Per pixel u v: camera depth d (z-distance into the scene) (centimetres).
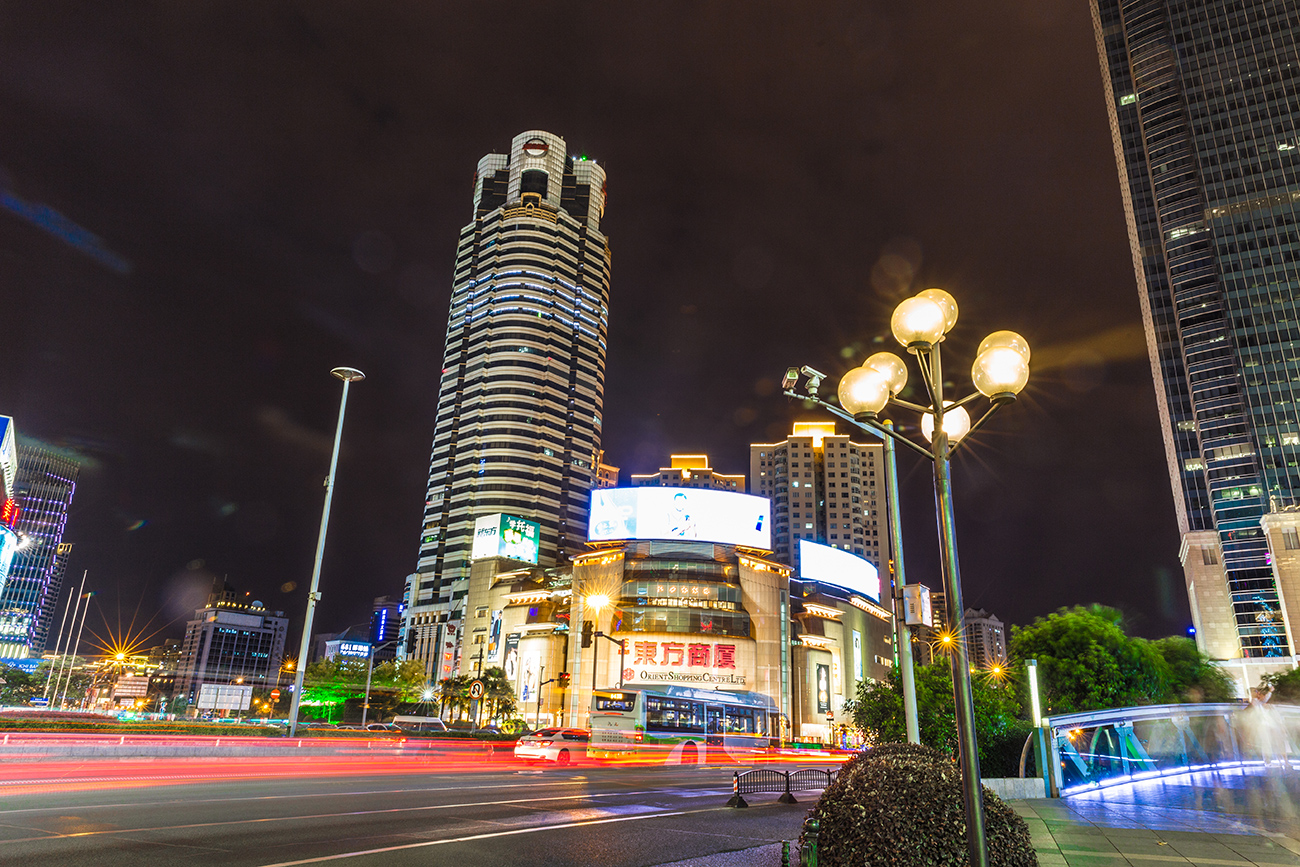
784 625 9800
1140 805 2019
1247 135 12850
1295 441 11244
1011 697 2639
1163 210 13262
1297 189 12288
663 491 10144
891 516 1714
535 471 16575
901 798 870
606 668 9369
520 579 12225
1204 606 11281
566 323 18225
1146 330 13950
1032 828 1591
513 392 16988
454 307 18825
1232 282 12306
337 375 4341
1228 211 12638
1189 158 13188
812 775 3575
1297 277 11962
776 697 9238
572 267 18850
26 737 2723
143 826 1359
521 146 19950
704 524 10019
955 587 839
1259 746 3581
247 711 12244
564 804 1975
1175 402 12594
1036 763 2323
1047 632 4122
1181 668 4750
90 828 1314
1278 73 12925
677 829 1565
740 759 5397
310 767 3059
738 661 9312
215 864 1069
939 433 927
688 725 5331
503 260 18312
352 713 10712
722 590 9681
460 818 1623
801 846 857
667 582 9656
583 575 10031
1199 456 12100
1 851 1102
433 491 16975
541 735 4278
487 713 10206
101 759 2744
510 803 1950
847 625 11419
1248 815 1814
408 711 10662
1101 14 15025
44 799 1656
